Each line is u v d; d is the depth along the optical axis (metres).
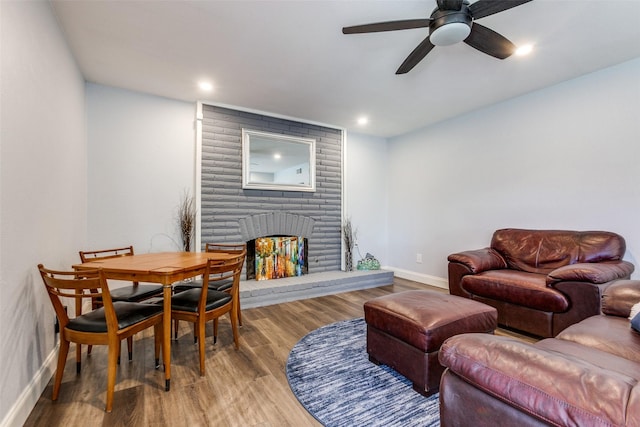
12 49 1.39
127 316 1.69
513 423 0.80
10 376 1.34
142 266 1.90
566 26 2.04
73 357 2.09
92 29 2.09
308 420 1.47
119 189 3.05
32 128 1.61
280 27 2.07
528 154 3.17
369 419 1.48
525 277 2.55
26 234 1.53
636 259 2.46
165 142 3.30
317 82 2.94
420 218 4.43
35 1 1.64
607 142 2.62
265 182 3.83
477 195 3.67
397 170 4.81
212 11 1.91
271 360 2.06
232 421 1.45
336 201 4.44
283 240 4.03
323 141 4.31
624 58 2.46
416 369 1.69
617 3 1.81
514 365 0.83
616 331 1.40
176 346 2.29
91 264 1.99
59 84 2.05
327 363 2.03
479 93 3.17
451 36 1.71
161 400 1.61
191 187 3.44
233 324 2.23
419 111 3.73
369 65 2.60
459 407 0.95
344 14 1.95
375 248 4.88
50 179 1.88
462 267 2.90
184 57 2.47
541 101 3.06
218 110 3.54
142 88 3.06
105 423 1.43
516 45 2.27
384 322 1.88
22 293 1.48
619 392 0.66
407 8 1.90
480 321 1.79
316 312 3.11
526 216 3.19
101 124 2.96
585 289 2.08
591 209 2.71
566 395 0.71
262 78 2.85
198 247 3.40
